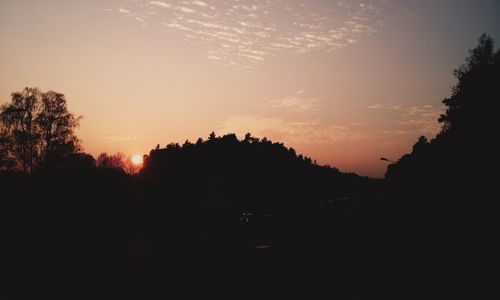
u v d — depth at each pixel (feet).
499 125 113.09
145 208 172.35
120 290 48.47
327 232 136.87
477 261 61.93
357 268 63.72
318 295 44.96
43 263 56.34
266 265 63.93
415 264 65.77
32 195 122.01
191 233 99.14
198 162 404.98
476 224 93.50
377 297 43.57
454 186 119.03
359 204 442.09
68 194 135.44
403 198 236.22
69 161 188.14
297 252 85.97
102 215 136.87
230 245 101.55
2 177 137.59
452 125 141.90
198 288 49.29
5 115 187.32
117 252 68.23
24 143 185.98
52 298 43.68
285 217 208.33
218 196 250.16
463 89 142.31
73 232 104.83
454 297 42.68
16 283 46.68
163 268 64.95
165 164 376.68
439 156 143.33
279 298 43.73
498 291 43.91
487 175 106.11
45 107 195.62
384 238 111.75
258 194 318.45
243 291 47.32
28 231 94.53
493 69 133.80
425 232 109.19
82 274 53.06
